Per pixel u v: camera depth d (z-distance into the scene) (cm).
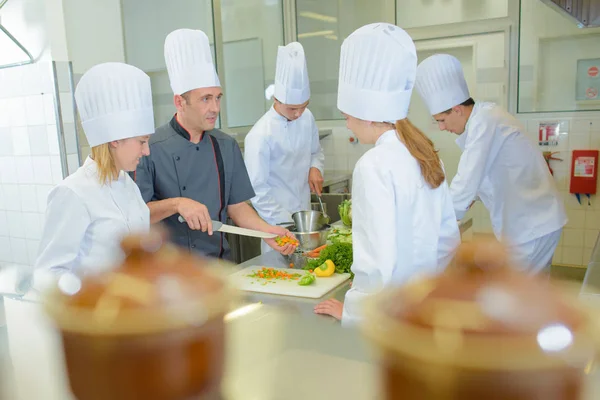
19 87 275
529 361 28
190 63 182
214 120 191
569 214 420
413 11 449
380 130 145
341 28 466
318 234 210
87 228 143
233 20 398
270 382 51
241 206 215
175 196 193
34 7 266
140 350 32
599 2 306
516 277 35
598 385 30
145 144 154
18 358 50
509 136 229
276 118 284
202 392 34
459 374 28
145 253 39
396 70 136
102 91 140
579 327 30
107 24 296
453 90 231
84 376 32
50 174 275
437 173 140
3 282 79
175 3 341
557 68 409
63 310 33
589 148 407
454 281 35
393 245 128
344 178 452
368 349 33
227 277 38
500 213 244
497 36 423
